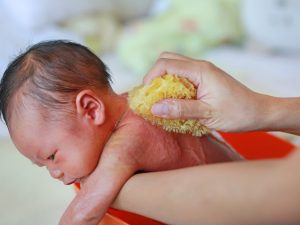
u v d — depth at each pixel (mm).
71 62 688
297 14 1745
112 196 593
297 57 1840
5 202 1216
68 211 610
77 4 1913
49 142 672
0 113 739
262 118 625
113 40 1957
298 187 386
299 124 636
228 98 617
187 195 458
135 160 646
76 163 676
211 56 1861
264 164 428
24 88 676
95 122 673
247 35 1924
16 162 1394
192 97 636
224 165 464
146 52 1821
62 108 663
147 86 674
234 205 416
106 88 711
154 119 660
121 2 2096
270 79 1671
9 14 1857
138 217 677
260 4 1809
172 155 687
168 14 2002
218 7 1924
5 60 1568
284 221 398
